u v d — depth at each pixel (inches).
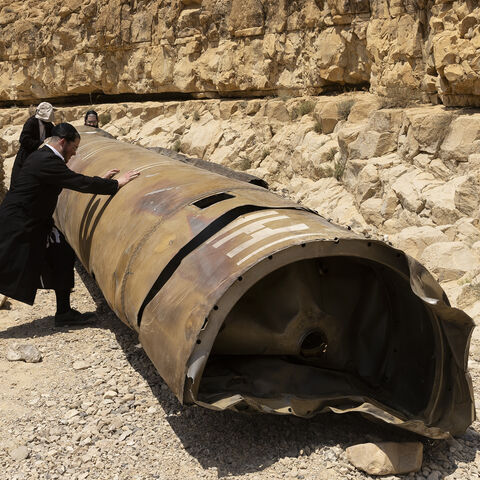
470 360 207.9
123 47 871.7
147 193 198.8
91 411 174.4
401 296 166.9
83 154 296.5
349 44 570.6
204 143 664.4
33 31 1000.9
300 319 162.1
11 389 192.5
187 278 151.6
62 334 239.5
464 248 292.5
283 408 148.9
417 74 482.9
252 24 664.4
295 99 609.3
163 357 146.9
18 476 145.5
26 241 227.3
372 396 166.4
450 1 404.2
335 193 461.1
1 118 988.6
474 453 153.0
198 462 149.4
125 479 143.3
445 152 378.6
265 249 142.3
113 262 187.0
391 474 142.5
